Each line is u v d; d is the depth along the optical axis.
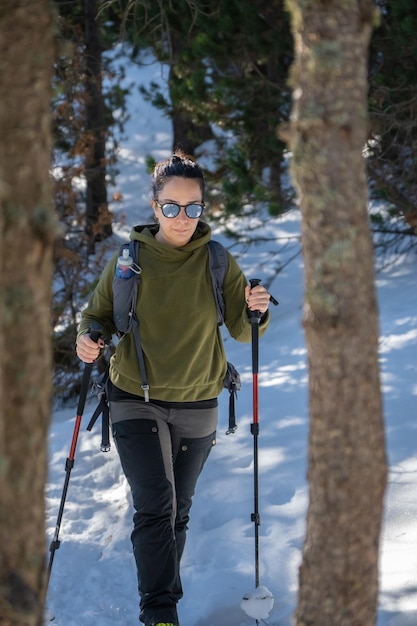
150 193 5.18
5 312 2.29
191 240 5.21
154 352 5.02
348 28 2.47
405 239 13.32
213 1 12.41
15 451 2.34
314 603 2.76
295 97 2.56
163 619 4.75
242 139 12.84
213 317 5.14
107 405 5.27
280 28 12.32
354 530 2.68
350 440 2.62
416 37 10.95
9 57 2.27
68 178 12.75
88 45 15.09
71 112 13.14
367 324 2.59
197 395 5.11
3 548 2.37
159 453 4.97
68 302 11.91
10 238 2.27
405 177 11.18
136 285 5.03
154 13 12.56
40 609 2.46
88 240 12.58
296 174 2.56
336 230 2.52
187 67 12.73
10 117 2.27
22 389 2.32
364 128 2.53
